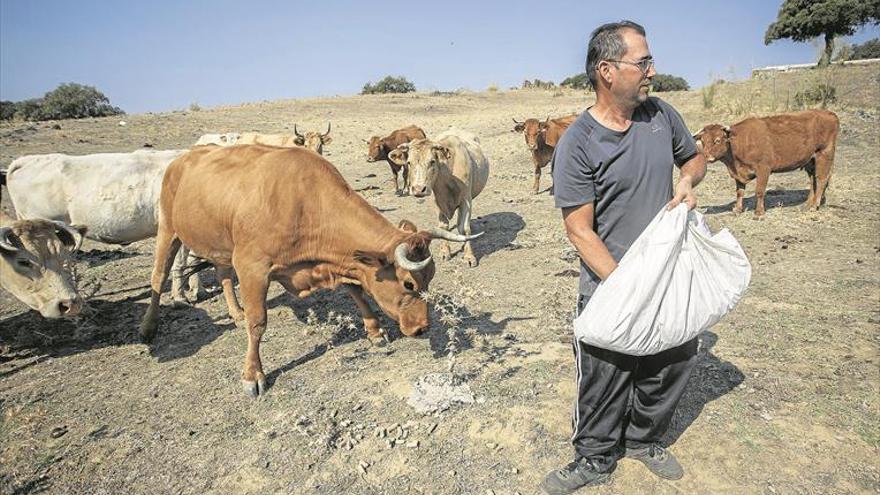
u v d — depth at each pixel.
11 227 4.90
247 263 4.54
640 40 2.75
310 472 3.71
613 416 3.28
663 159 2.95
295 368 5.03
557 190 3.03
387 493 3.50
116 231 6.84
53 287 5.03
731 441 3.78
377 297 4.48
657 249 2.73
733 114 18.84
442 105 34.12
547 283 6.87
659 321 2.80
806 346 5.00
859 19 30.23
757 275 6.80
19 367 5.24
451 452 3.83
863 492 3.32
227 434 4.14
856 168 12.65
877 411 4.03
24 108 41.53
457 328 5.61
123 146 19.25
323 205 4.49
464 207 7.82
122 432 4.20
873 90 19.44
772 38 33.59
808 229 8.74
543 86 47.66
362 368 4.98
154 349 5.54
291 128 24.62
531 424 4.06
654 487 3.43
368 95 40.97
